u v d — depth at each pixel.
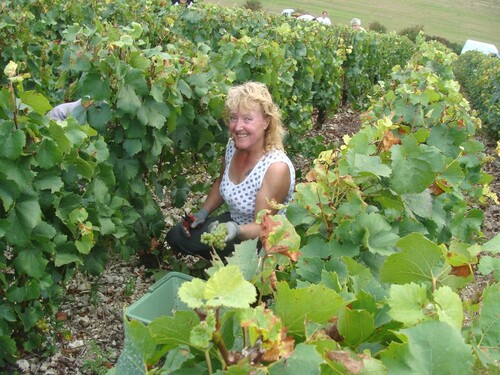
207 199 4.15
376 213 2.68
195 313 1.27
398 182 2.92
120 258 4.77
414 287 1.44
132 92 3.71
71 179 3.20
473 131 5.24
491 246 1.62
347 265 1.93
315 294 1.33
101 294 4.33
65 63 3.98
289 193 3.72
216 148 5.05
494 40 61.50
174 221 5.54
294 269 2.23
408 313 1.39
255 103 3.54
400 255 1.70
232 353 1.22
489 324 1.44
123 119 3.78
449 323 1.30
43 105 2.79
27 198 2.82
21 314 3.12
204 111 4.47
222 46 5.98
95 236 3.38
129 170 3.95
